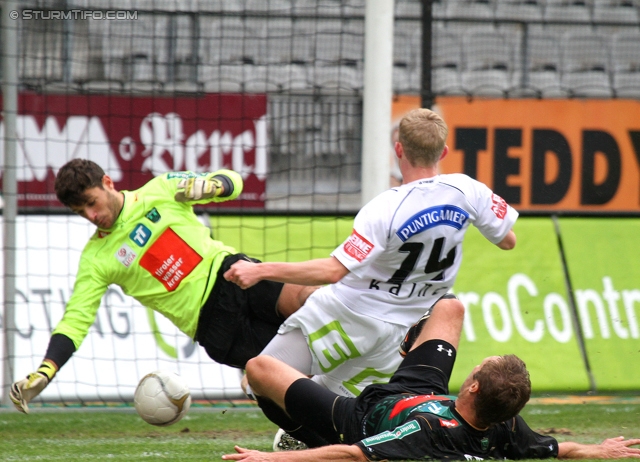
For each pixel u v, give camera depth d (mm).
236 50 33781
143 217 14383
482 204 12789
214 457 13453
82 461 13164
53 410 20031
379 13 19578
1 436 16891
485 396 10469
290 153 30062
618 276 24719
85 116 26453
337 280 12008
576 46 36156
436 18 32719
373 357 13609
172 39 32500
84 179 13609
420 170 12477
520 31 35969
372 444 10539
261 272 11766
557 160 28203
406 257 12508
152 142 26906
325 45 34531
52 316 22094
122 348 22031
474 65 35656
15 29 20719
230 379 22125
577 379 23188
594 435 17578
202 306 14641
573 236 24984
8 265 20781
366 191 19953
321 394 11703
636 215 25562
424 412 10930
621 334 24047
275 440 14031
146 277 14461
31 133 26109
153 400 14141
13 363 20938
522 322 23750
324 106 30609
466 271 24078
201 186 13930
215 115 27312
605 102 28438
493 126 27797
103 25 31594
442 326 12602
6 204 20750
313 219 24266
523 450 11258
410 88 33938
